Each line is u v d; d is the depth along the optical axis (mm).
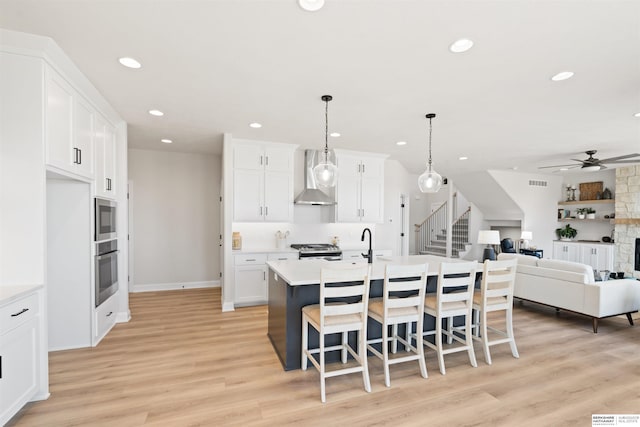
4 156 2139
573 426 2021
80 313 3115
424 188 3580
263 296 4699
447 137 4578
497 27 1913
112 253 3623
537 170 7480
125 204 3928
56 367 2703
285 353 2734
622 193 6898
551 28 1914
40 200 2188
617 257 6957
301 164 5570
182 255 5754
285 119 3785
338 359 2936
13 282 2166
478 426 2010
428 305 2857
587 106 3262
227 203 4492
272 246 5422
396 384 2504
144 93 2996
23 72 2156
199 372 2652
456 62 2363
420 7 1729
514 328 3830
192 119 3807
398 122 3875
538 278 4359
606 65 2387
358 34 2002
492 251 5223
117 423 1991
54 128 2342
